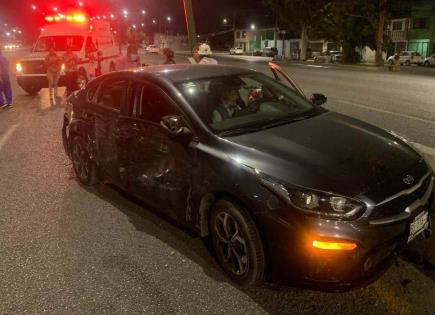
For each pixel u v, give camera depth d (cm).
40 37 1464
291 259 271
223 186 304
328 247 257
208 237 388
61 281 329
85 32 1449
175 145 352
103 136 452
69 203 482
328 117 393
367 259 261
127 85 425
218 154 318
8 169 623
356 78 1900
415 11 4538
